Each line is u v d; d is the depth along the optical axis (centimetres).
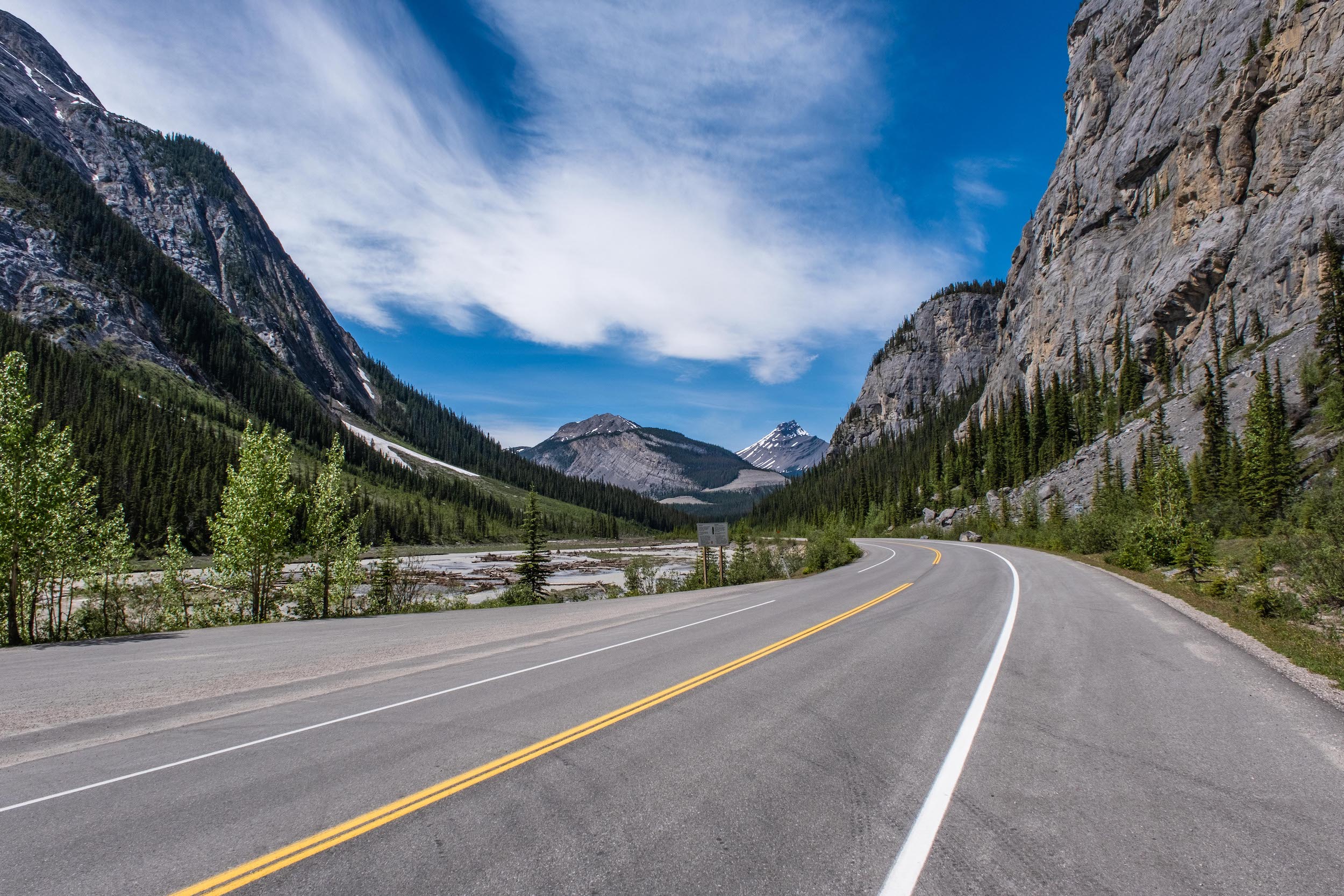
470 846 348
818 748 490
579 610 1762
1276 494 3788
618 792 417
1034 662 773
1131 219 10581
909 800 388
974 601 1405
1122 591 1528
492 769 468
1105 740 488
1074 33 13612
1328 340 5044
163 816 406
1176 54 10138
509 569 5922
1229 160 7919
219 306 19088
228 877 324
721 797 403
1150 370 8638
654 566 5494
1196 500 4522
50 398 8931
